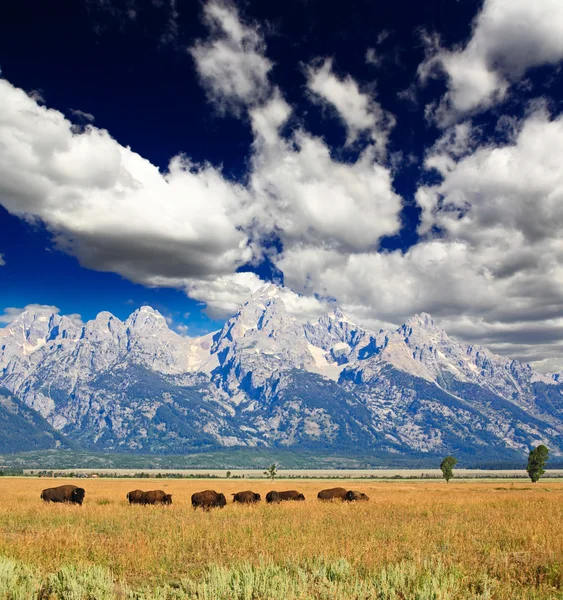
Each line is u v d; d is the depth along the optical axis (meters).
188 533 23.09
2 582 14.12
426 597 13.04
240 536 22.28
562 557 17.59
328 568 15.91
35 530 25.27
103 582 14.35
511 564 16.70
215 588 13.82
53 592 13.77
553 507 40.94
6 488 83.06
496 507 41.09
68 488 45.22
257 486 119.19
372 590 13.33
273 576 14.59
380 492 82.56
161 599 13.15
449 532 22.88
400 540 21.61
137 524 27.70
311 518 30.52
